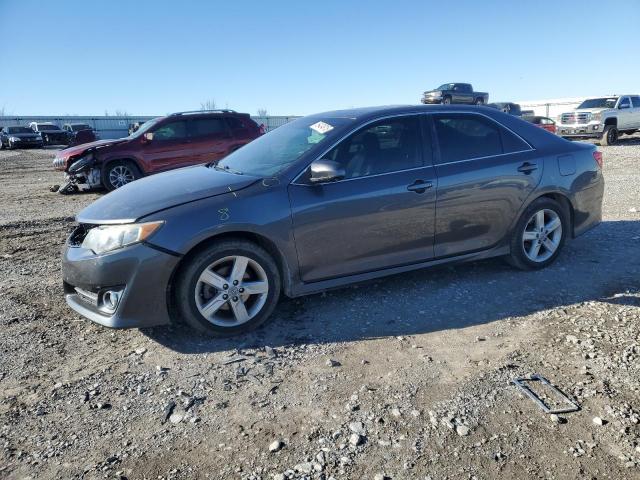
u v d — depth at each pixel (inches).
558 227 198.1
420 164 171.8
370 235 162.9
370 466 95.7
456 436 103.5
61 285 199.3
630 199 331.9
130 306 138.5
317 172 150.6
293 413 112.4
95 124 2130.9
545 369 127.2
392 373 127.4
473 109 187.2
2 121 1989.4
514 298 171.6
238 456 99.4
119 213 142.9
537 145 193.6
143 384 125.9
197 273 142.7
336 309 166.7
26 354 142.4
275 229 149.0
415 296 175.5
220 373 130.0
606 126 837.2
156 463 98.2
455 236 177.9
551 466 94.7
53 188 501.0
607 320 152.0
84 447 103.4
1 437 106.9
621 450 98.2
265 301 151.8
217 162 194.1
